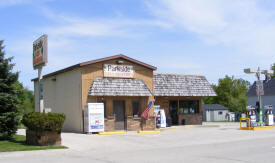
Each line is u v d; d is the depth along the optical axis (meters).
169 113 31.78
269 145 15.38
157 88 29.70
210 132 23.77
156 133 23.52
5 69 19.09
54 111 28.38
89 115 22.55
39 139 16.36
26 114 17.47
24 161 12.02
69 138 19.94
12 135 20.06
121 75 25.30
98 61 24.20
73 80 24.98
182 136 21.33
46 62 17.66
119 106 25.25
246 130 25.03
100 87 23.88
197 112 33.34
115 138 20.20
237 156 12.13
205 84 32.75
